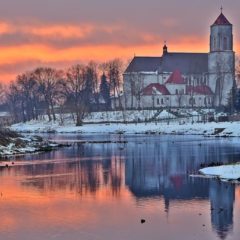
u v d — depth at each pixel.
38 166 103.56
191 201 67.19
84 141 176.75
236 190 73.12
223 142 160.50
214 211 61.81
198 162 106.62
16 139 147.12
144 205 65.62
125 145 156.75
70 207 64.88
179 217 59.38
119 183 81.88
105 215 60.62
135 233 53.47
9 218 59.59
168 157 118.44
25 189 76.88
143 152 132.38
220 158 112.50
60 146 154.25
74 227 55.75
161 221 57.81
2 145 134.75
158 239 51.50
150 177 87.19
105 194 73.00
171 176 87.50
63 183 82.12
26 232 54.06
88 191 75.44
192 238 51.78
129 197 70.75
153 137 195.50
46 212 62.25
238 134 193.75
